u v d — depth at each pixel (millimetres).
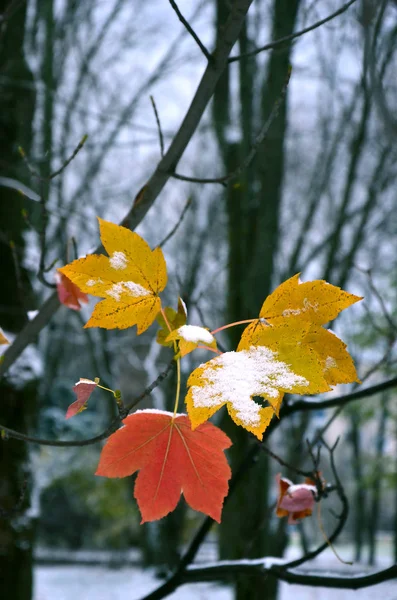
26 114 5062
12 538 4125
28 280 4398
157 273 729
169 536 7883
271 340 661
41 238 1398
